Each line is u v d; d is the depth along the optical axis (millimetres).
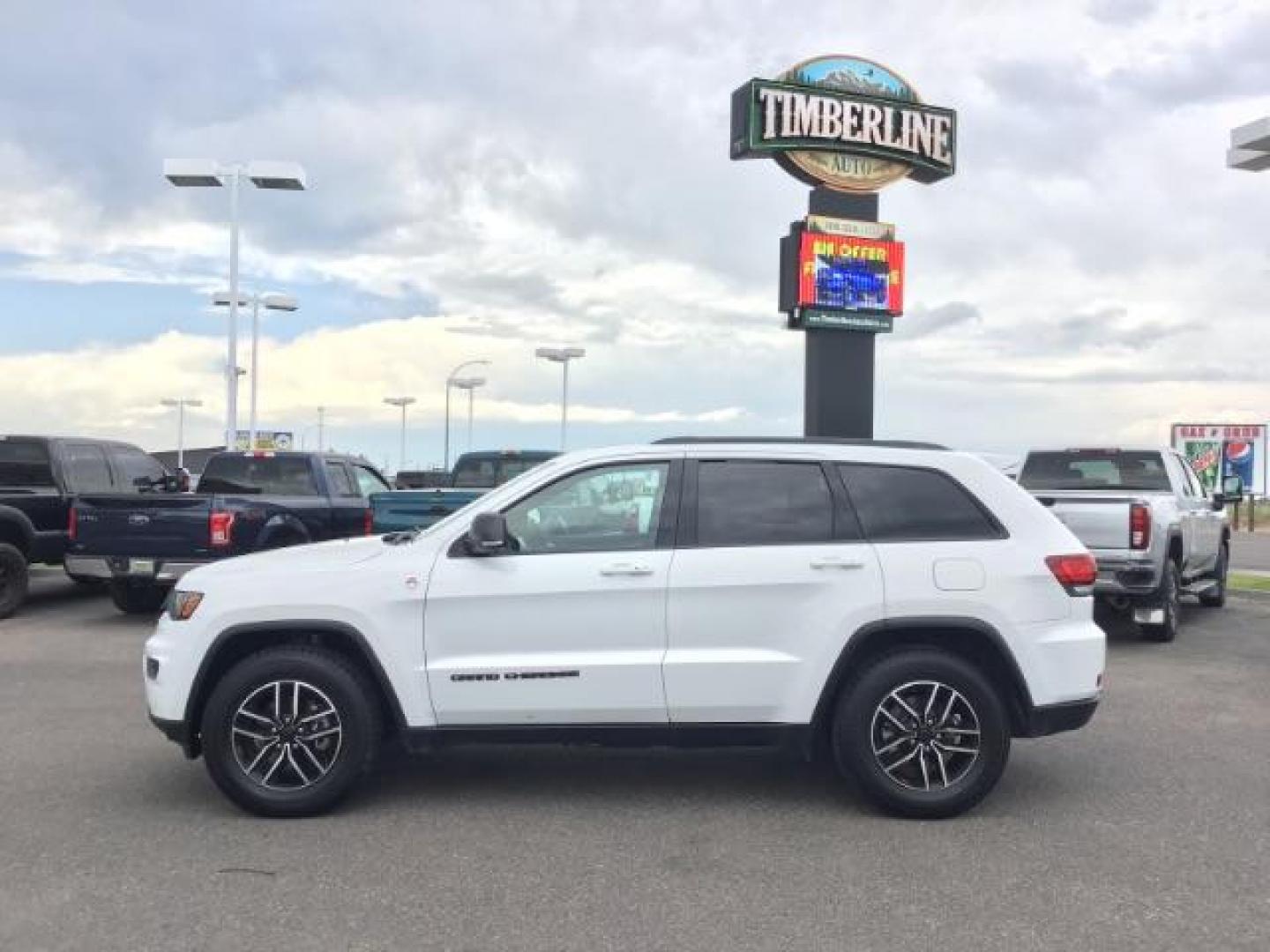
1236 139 18031
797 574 5621
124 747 6980
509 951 4094
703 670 5578
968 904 4551
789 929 4289
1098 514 11180
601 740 5664
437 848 5176
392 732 5996
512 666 5582
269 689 5621
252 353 35625
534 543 5766
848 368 22141
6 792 6012
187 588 5742
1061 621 5750
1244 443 35250
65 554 12234
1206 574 14398
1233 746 7215
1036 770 6617
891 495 5855
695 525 5754
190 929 4258
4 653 10484
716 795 6051
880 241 22297
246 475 13523
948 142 22922
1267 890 4711
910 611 5629
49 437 13406
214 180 24297
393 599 5605
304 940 4176
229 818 5598
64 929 4250
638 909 4480
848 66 22109
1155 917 4426
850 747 5617
